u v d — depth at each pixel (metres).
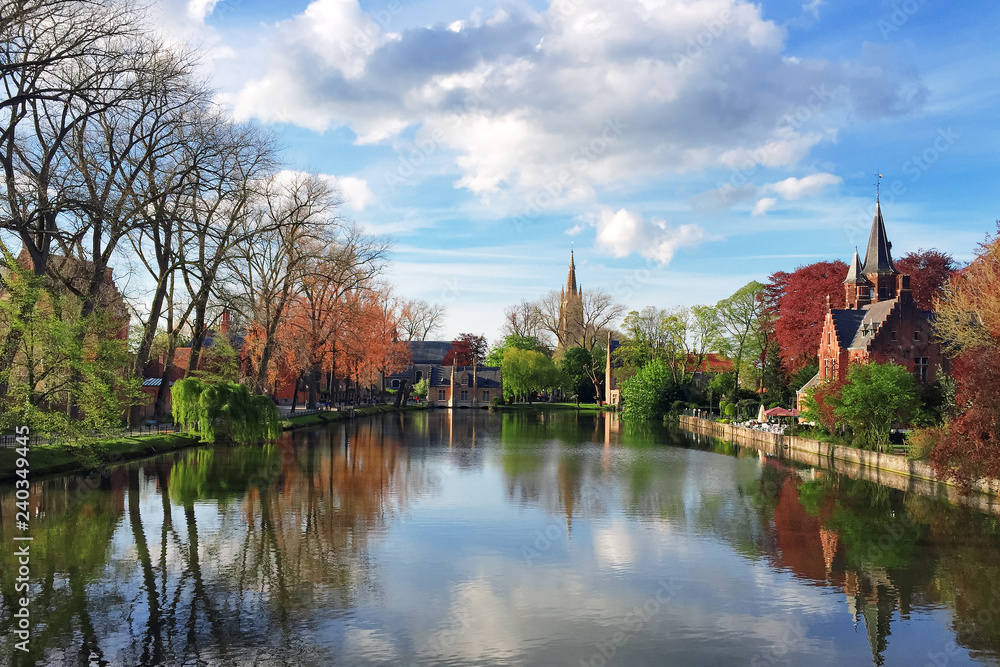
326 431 60.59
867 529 24.84
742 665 13.75
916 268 67.88
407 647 14.16
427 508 27.23
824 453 46.34
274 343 51.75
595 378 129.88
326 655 13.69
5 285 27.61
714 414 80.06
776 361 74.06
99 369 30.05
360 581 18.11
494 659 13.69
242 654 13.65
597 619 15.93
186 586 17.41
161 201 35.91
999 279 35.75
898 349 54.47
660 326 96.25
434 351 171.50
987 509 28.62
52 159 30.81
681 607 16.80
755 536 23.69
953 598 17.72
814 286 72.50
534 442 56.41
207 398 42.88
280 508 26.39
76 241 32.19
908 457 36.94
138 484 30.38
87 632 14.50
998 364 28.45
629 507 28.33
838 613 16.66
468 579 18.48
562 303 127.94
